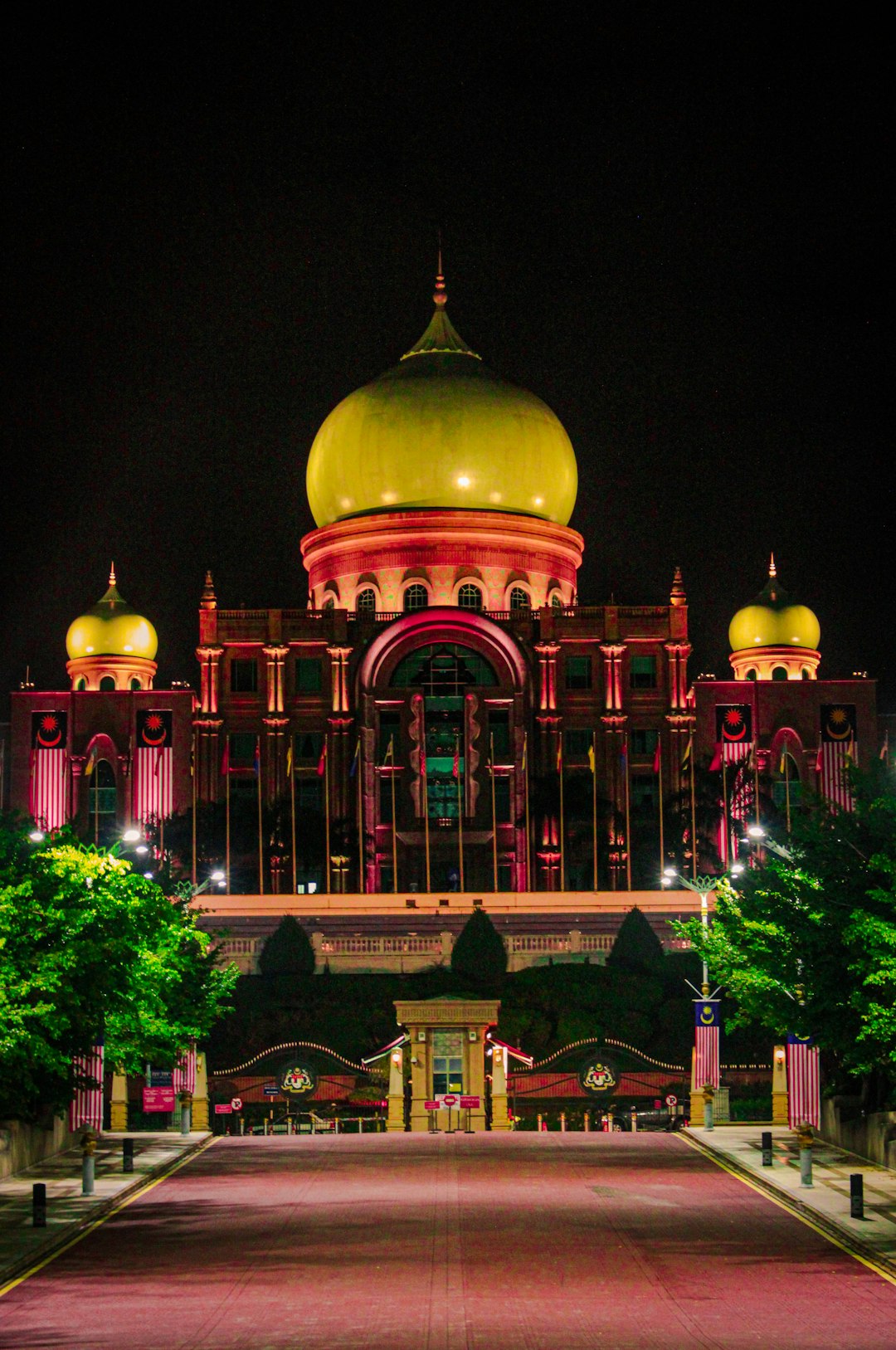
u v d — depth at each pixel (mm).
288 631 137750
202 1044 95500
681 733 136750
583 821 135125
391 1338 31062
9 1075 53094
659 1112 85875
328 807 135125
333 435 145250
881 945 53812
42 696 136125
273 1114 89688
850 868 58656
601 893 122125
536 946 111812
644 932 108125
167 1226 44875
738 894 74250
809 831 60844
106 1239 42844
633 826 135125
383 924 120625
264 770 136000
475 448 142250
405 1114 84938
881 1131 57031
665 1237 42469
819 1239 42312
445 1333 31453
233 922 121062
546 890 132500
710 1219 45500
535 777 135375
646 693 138000
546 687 136875
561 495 145750
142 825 133125
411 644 136875
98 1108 71750
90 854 60375
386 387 144500
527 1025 96125
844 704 136500
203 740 135375
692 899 121875
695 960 104312
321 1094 92625
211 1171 57906
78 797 134750
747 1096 89375
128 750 135375
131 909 58531
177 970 70938
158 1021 69375
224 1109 84562
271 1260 39438
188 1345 30781
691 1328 31984
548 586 143375
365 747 135250
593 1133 73062
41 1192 44000
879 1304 34406
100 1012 56875
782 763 136625
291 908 122938
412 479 142125
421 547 141000
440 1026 83562
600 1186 52438
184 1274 37844
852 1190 44656
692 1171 56844
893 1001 54188
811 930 58281
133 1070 70812
